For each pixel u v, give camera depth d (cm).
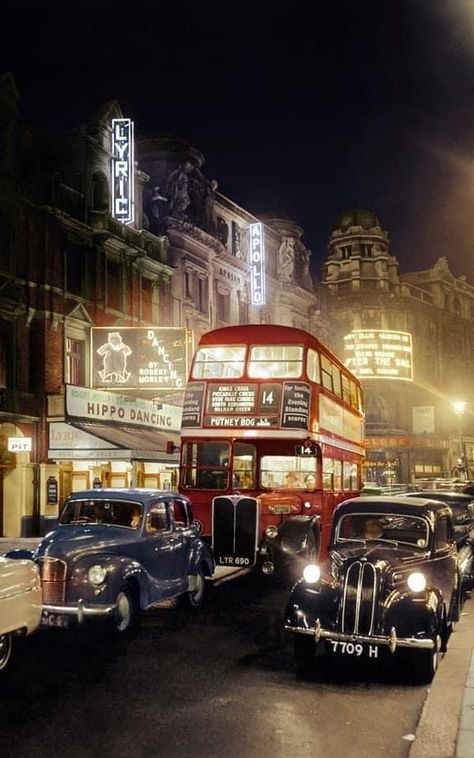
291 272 4597
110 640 1034
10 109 2628
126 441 2673
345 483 2091
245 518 1623
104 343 2827
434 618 859
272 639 1076
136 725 704
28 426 2623
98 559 1027
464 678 857
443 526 1088
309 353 1761
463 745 609
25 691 810
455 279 7475
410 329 6681
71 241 2841
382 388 6306
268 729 698
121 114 3170
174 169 3634
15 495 2545
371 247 6688
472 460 7381
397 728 704
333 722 720
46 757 624
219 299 3944
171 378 2822
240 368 1767
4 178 2525
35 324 2678
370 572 895
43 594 1005
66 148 2983
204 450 1748
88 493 1205
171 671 898
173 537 1223
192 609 1312
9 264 2572
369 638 856
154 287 3356
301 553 1600
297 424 1702
